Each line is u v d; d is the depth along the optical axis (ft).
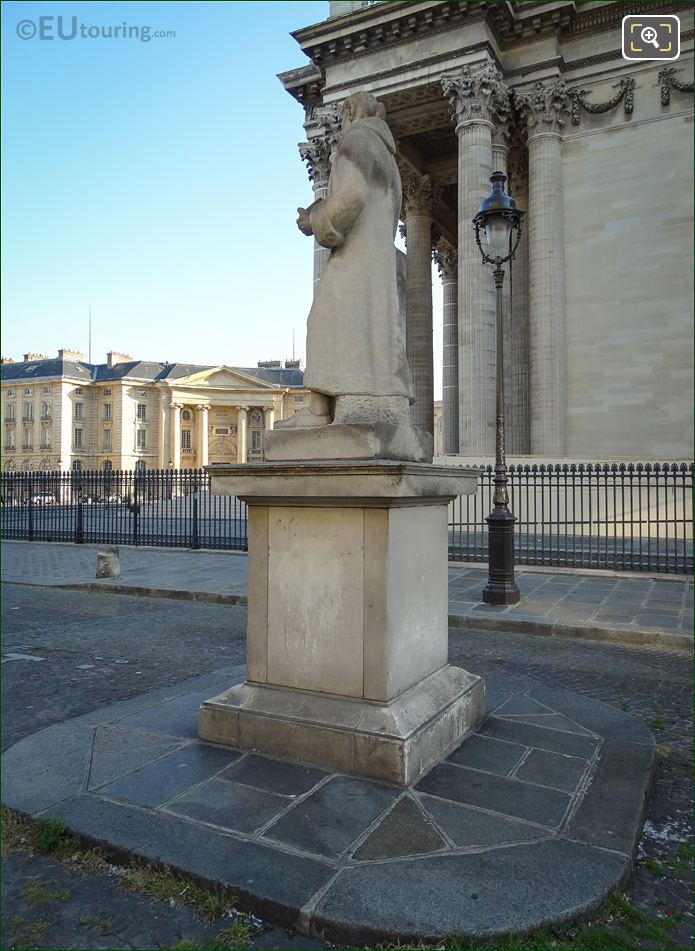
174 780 12.11
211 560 54.80
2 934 8.66
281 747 13.01
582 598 35.12
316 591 13.09
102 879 9.80
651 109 78.33
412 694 13.19
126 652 25.81
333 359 13.48
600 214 80.33
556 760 13.21
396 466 11.25
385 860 9.66
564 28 81.00
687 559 47.29
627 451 78.18
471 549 53.98
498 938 8.29
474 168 77.97
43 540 73.82
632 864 10.11
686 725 17.11
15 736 16.24
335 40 86.43
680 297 76.69
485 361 77.10
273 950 8.34
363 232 13.71
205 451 297.53
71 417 284.00
